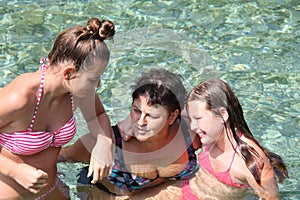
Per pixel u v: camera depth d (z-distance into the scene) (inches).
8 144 248.5
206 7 443.2
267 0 450.6
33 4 442.6
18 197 256.8
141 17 429.7
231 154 269.0
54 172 266.8
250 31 416.8
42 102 243.4
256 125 338.3
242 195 271.9
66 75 235.3
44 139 249.4
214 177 273.1
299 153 317.7
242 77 373.1
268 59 389.1
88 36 230.8
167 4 446.3
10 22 421.7
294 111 348.5
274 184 270.8
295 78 372.8
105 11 436.5
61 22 422.3
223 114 264.2
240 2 449.1
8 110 236.1
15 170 245.3
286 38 408.5
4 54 389.7
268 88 365.4
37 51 392.8
